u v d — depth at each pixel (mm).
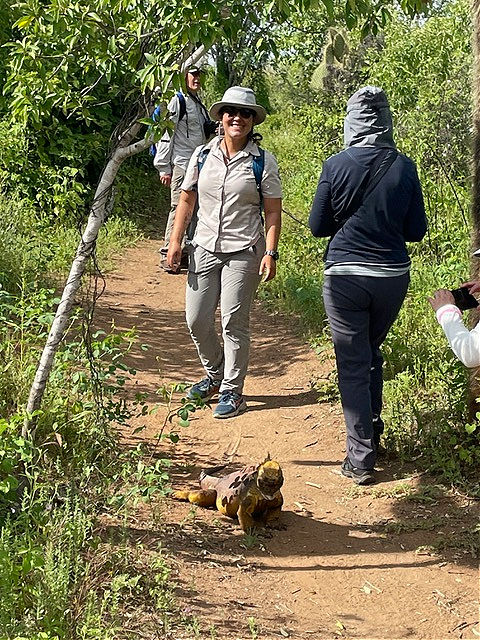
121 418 3652
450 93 7551
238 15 2939
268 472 3250
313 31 10445
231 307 4363
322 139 11039
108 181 3254
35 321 4828
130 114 3238
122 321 5969
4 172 8109
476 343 2377
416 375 4395
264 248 4402
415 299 5348
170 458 3881
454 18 7984
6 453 2867
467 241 6137
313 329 5770
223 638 2533
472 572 3016
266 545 3186
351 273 3592
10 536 2623
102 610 2471
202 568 2947
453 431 3889
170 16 2863
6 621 2242
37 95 3475
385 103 3617
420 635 2664
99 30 3152
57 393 3729
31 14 3203
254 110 4191
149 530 3141
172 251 4480
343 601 2842
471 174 3750
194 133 6355
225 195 4289
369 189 3559
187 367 5203
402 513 3430
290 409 4570
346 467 3766
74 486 3104
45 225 7773
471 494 3514
